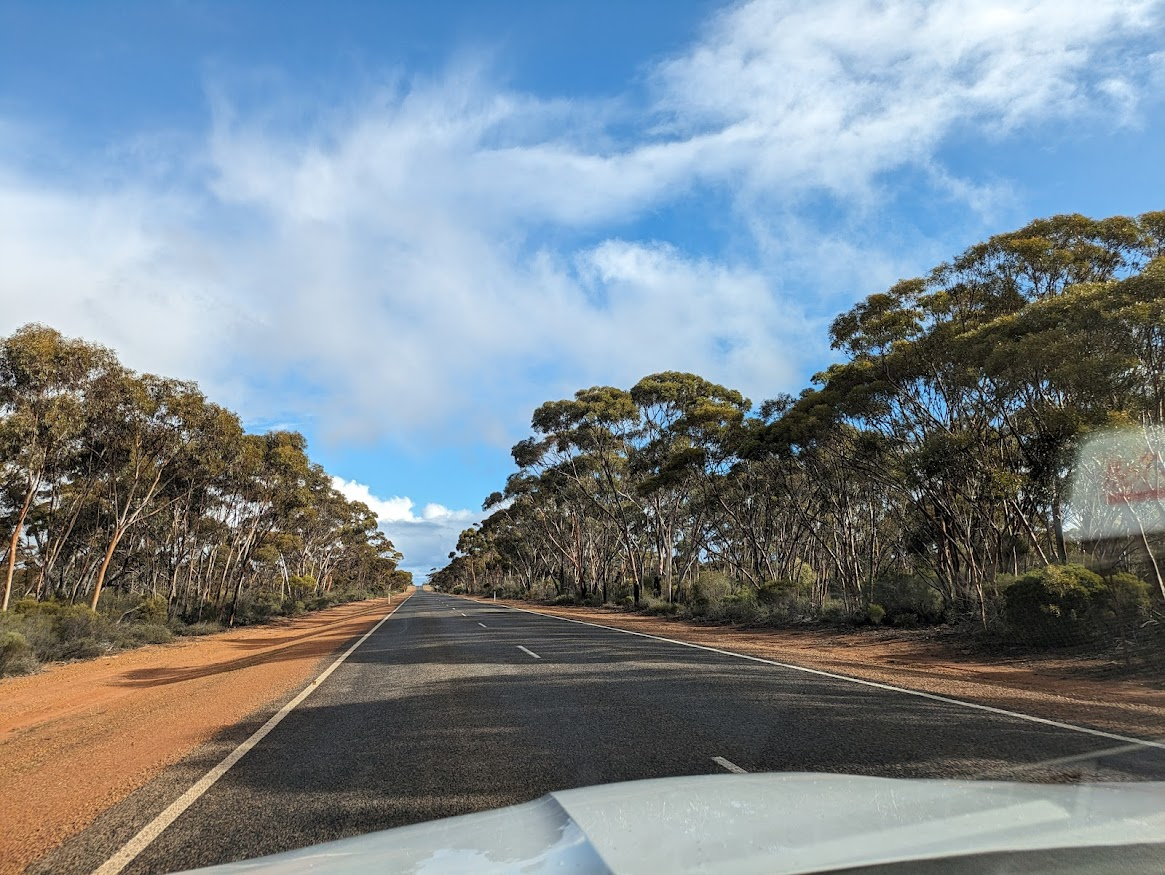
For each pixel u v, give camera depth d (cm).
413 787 562
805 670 1198
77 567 4003
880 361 1978
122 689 1437
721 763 582
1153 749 611
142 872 414
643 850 290
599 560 5781
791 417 2420
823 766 562
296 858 344
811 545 3703
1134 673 1071
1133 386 1377
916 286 1905
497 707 912
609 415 4094
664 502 4262
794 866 273
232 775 632
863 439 2120
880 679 1084
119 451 2716
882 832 321
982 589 1798
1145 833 339
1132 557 1564
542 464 4888
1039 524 2034
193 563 4300
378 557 11338
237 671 1559
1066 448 1408
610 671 1216
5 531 3091
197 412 2816
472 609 4375
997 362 1450
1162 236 1638
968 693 941
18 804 584
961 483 1822
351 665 1500
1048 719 754
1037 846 313
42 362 2162
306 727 841
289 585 5516
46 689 1453
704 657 1419
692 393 3772
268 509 4034
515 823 356
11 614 2042
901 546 2841
